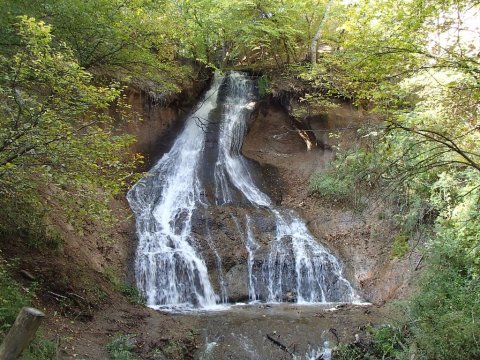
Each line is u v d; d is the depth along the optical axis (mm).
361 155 7148
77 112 6648
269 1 17453
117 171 7430
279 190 17812
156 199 15555
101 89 7012
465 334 7098
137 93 16891
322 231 14992
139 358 7805
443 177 9359
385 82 7660
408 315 9133
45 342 6730
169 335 8695
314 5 17484
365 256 13258
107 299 9508
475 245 8695
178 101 18781
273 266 13031
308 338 9055
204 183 17109
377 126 6746
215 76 20969
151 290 11812
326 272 13109
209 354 8414
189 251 12914
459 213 9000
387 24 7293
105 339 7980
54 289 8445
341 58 9227
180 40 16172
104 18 10594
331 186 15555
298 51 19812
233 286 12383
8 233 8578
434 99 7660
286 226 14992
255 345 8789
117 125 15945
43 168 6188
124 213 13945
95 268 10508
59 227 10266
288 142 19266
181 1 15898
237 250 13414
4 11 8414
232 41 20000
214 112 20109
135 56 12391
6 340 3238
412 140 6664
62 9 9406
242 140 19172
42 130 5930
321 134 17750
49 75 6125
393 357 8297
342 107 17562
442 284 9211
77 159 6191
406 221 12273
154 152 17344
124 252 12258
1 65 6352
